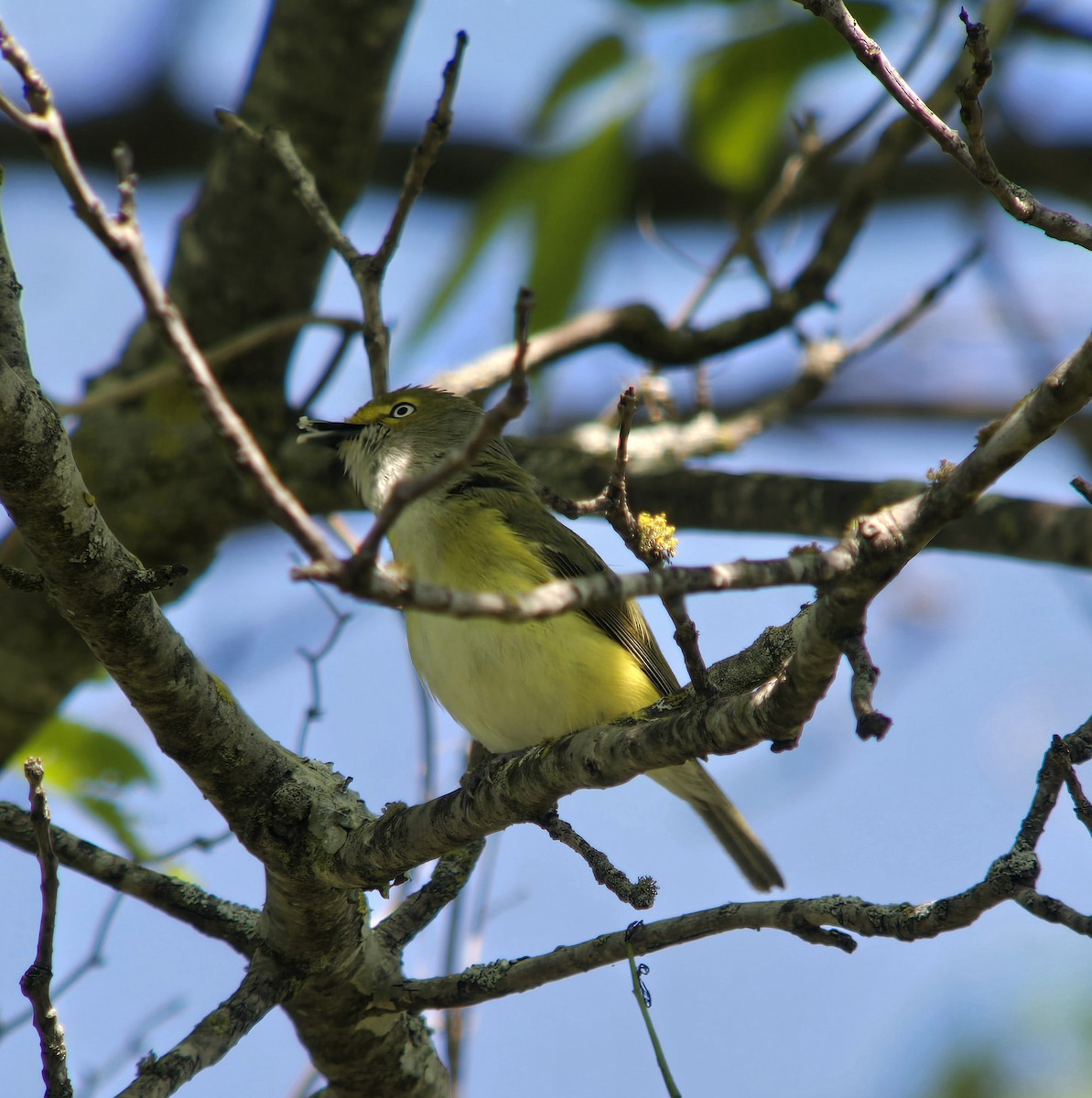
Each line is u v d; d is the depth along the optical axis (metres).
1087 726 5.98
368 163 12.38
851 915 6.32
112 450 12.66
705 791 10.83
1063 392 4.86
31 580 6.35
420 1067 8.12
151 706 6.72
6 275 6.44
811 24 11.30
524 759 6.88
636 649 10.05
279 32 11.63
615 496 5.83
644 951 6.78
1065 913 5.62
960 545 11.01
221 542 13.21
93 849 7.72
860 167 12.45
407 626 9.53
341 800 7.38
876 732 4.98
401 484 4.28
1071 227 5.57
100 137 16.59
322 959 7.48
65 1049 6.16
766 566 5.18
